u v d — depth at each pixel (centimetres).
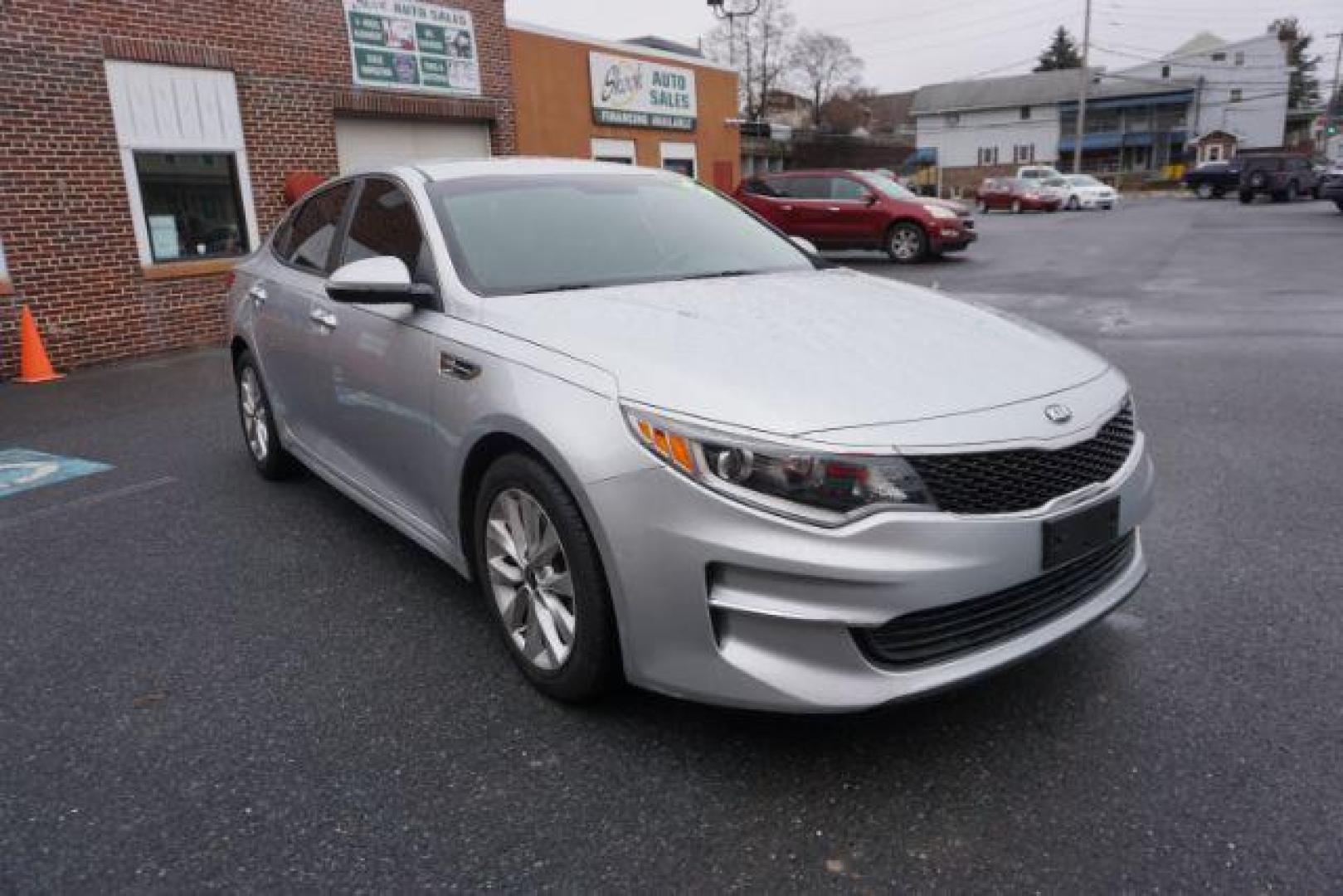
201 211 1017
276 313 427
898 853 209
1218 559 361
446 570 376
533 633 273
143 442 596
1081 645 298
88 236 916
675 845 213
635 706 269
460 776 241
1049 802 224
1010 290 1226
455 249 319
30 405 737
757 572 215
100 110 913
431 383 299
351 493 384
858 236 1673
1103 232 2217
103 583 370
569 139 1634
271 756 252
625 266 339
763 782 235
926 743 248
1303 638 298
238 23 1023
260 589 361
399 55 1208
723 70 2062
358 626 327
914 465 214
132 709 278
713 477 217
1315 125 8350
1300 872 199
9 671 302
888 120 9244
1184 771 234
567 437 239
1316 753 239
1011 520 220
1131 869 202
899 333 270
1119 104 6512
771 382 229
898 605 210
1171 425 558
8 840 220
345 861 211
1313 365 709
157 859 213
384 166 384
